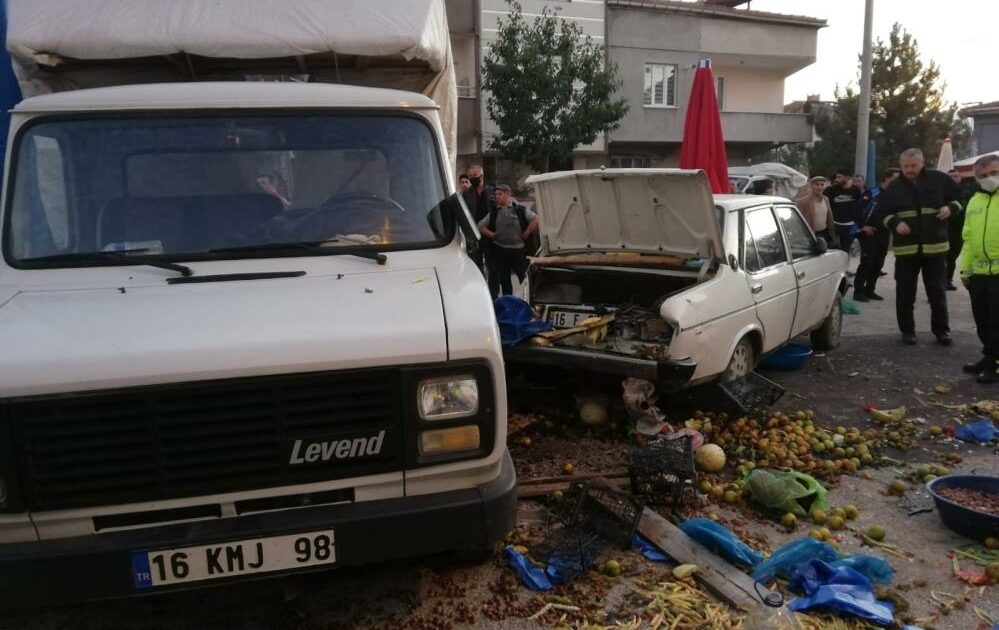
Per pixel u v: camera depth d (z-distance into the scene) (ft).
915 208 27.17
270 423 9.38
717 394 18.92
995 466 17.53
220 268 11.43
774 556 12.36
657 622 11.22
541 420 19.49
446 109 17.69
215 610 11.80
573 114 72.18
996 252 22.75
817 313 25.14
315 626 11.37
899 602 11.73
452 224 12.75
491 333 10.09
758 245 21.43
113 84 15.84
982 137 120.26
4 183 11.81
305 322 9.79
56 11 14.32
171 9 14.52
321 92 12.98
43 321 9.69
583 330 18.78
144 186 12.00
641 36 88.02
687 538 13.38
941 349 27.61
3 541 9.21
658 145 94.58
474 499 10.17
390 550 9.91
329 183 12.57
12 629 11.32
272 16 14.60
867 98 55.52
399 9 14.94
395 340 9.69
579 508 13.85
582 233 21.72
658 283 20.49
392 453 9.79
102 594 9.24
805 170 103.45
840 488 16.21
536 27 71.92
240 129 12.39
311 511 9.76
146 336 9.35
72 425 8.93
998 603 11.82
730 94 102.12
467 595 12.16
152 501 9.29
